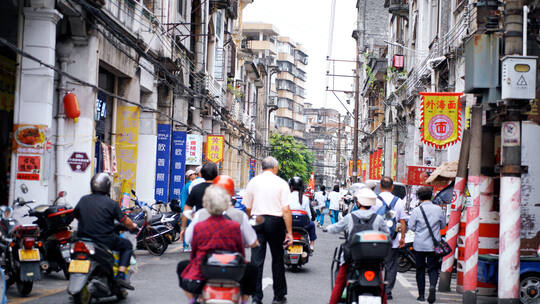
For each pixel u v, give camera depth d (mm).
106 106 17297
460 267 10680
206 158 28516
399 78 29062
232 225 5605
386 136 35938
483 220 10422
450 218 10641
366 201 7176
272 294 9328
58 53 14023
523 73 8539
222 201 5578
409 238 13438
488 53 8922
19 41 11711
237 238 5613
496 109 9117
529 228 10164
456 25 18766
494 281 9727
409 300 9523
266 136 62125
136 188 20109
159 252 13539
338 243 19219
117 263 7785
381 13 56594
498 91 8883
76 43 14086
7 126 12773
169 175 23156
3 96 12594
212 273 5336
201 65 27734
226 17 36031
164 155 21469
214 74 31797
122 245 7801
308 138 116875
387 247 6473
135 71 18000
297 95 112625
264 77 61438
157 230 13492
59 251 9383
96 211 7449
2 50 12375
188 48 25109
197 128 25375
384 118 37438
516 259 8695
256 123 55875
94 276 7383
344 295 7145
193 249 5699
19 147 11711
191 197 8344
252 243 6145
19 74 11742
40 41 11719
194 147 23891
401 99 29594
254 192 8172
